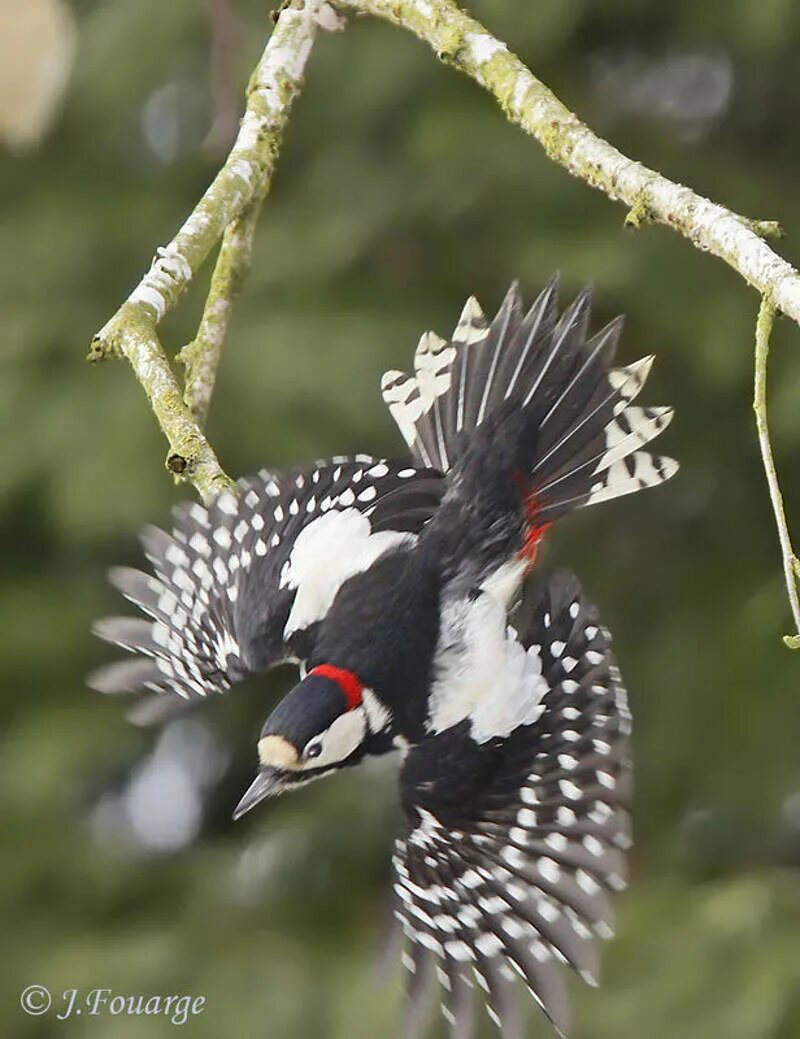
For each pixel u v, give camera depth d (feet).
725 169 46.62
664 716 46.26
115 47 45.29
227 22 27.99
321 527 23.35
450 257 44.80
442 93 44.78
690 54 47.14
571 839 22.70
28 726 43.98
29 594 45.09
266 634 22.91
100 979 42.45
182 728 48.03
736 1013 37.37
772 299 18.53
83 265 44.86
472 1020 22.66
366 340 42.32
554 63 46.70
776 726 45.44
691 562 47.73
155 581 23.86
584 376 23.63
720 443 46.24
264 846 46.70
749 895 39.70
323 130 45.98
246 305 43.70
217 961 43.39
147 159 47.80
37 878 44.86
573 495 23.24
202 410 23.41
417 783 22.74
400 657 22.36
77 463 41.93
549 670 22.76
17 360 43.32
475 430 23.47
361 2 22.61
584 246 42.83
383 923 23.25
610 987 39.17
